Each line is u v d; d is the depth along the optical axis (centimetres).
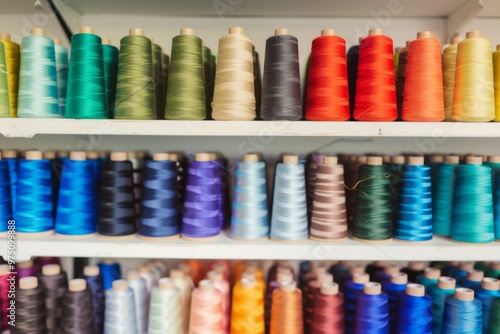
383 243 130
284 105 125
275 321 131
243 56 128
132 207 140
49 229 138
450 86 146
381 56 127
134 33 130
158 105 152
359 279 141
